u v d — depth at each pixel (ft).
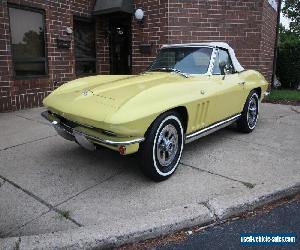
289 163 13.41
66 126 11.91
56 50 25.76
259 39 28.63
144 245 8.41
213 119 14.11
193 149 15.11
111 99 10.77
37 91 24.64
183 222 8.99
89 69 29.63
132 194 10.66
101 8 28.14
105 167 12.91
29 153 14.43
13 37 22.56
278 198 10.61
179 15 26.84
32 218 9.27
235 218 9.62
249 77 17.38
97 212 9.57
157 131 10.82
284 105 27.22
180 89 11.98
